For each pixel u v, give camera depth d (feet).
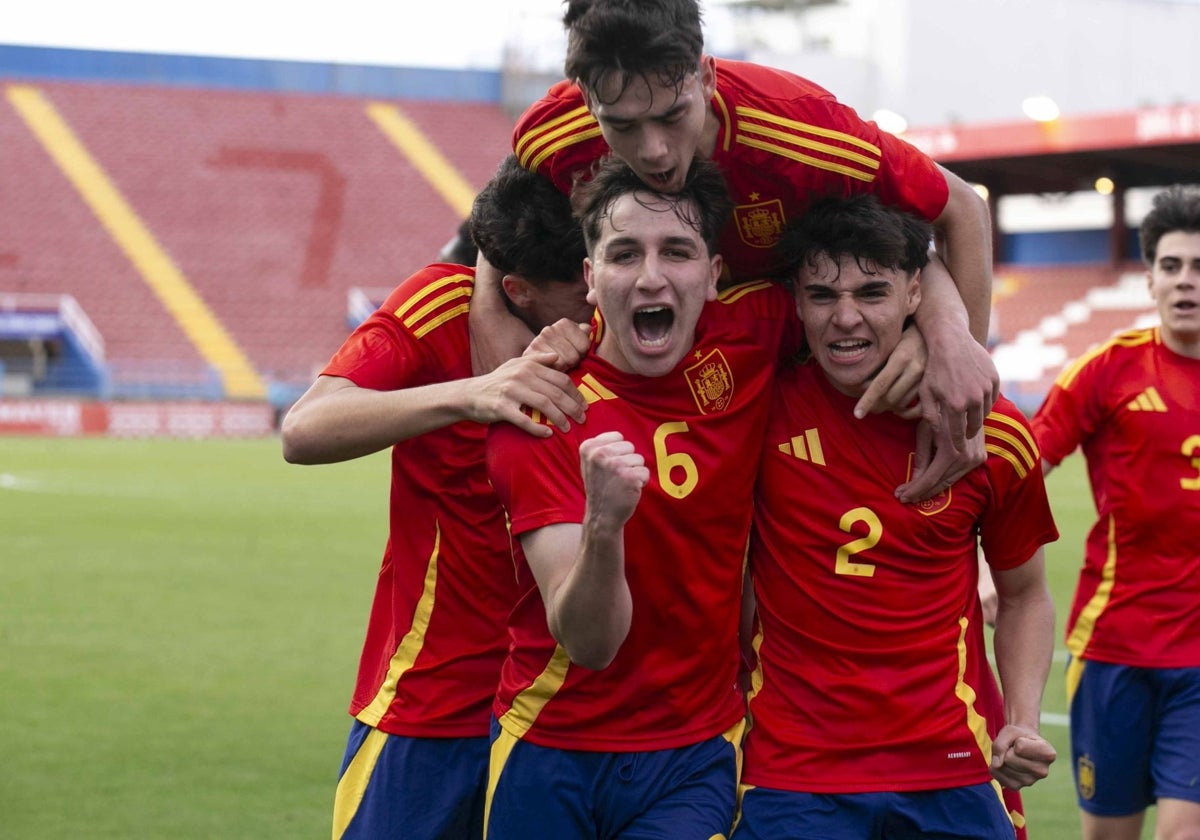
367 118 281.74
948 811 23.02
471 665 26.12
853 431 23.54
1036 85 270.67
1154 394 33.60
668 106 21.12
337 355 25.29
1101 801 34.01
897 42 266.98
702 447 22.80
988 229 25.41
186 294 238.07
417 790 26.13
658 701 22.76
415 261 254.68
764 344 23.67
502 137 288.71
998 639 25.14
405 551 26.61
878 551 23.20
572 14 21.44
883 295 22.84
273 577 84.53
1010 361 224.12
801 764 22.94
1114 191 229.25
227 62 278.26
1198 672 32.53
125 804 40.50
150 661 60.34
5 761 44.88
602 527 20.08
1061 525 115.24
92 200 248.93
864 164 23.79
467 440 25.64
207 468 162.50
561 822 22.74
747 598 24.91
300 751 46.42
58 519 113.09
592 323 23.85
